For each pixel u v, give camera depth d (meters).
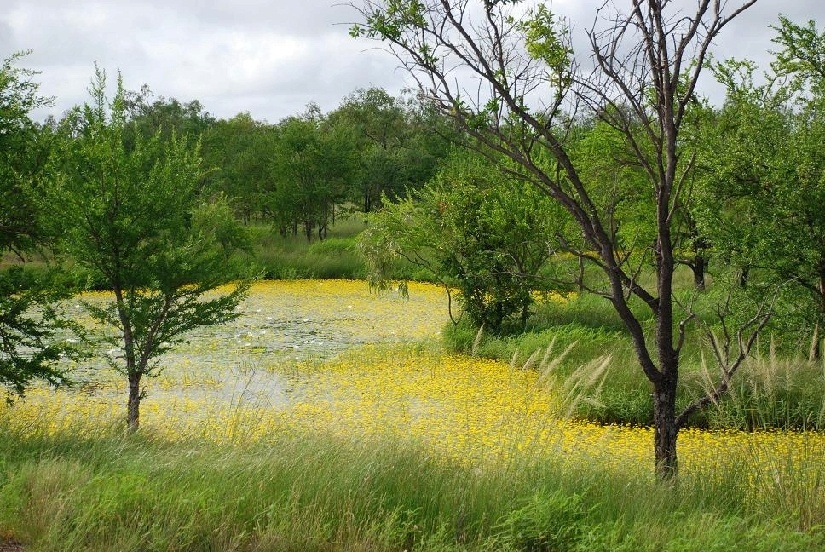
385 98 60.34
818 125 11.50
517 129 6.34
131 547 4.70
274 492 5.57
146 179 10.83
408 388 13.79
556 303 20.55
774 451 6.95
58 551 4.64
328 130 51.34
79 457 6.65
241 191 44.69
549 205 17.70
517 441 7.60
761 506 5.98
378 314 23.09
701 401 6.72
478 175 19.56
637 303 19.86
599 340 15.94
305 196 40.38
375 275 20.91
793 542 5.02
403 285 21.25
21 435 7.73
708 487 6.36
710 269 13.32
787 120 12.20
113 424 9.12
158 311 10.94
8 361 10.15
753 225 11.66
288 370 15.43
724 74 12.37
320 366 15.76
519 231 17.69
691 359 13.60
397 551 5.12
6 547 4.78
